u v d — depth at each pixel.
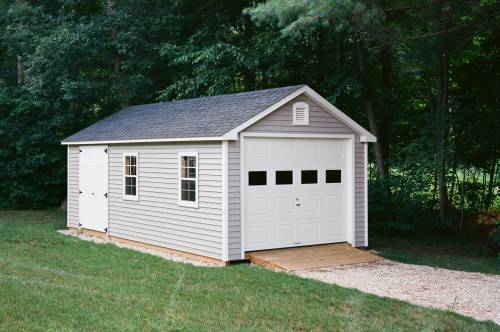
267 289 9.69
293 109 13.42
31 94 23.02
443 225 18.19
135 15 22.97
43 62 21.86
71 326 7.38
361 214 14.56
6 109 24.23
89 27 21.94
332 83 18.84
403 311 8.59
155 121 15.78
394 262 13.14
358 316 8.30
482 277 11.63
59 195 25.25
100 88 22.66
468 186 19.39
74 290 9.20
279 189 13.35
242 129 12.48
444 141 17.97
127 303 8.56
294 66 20.58
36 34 23.05
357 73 18.86
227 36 21.77
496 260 14.59
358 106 21.20
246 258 12.75
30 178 24.64
